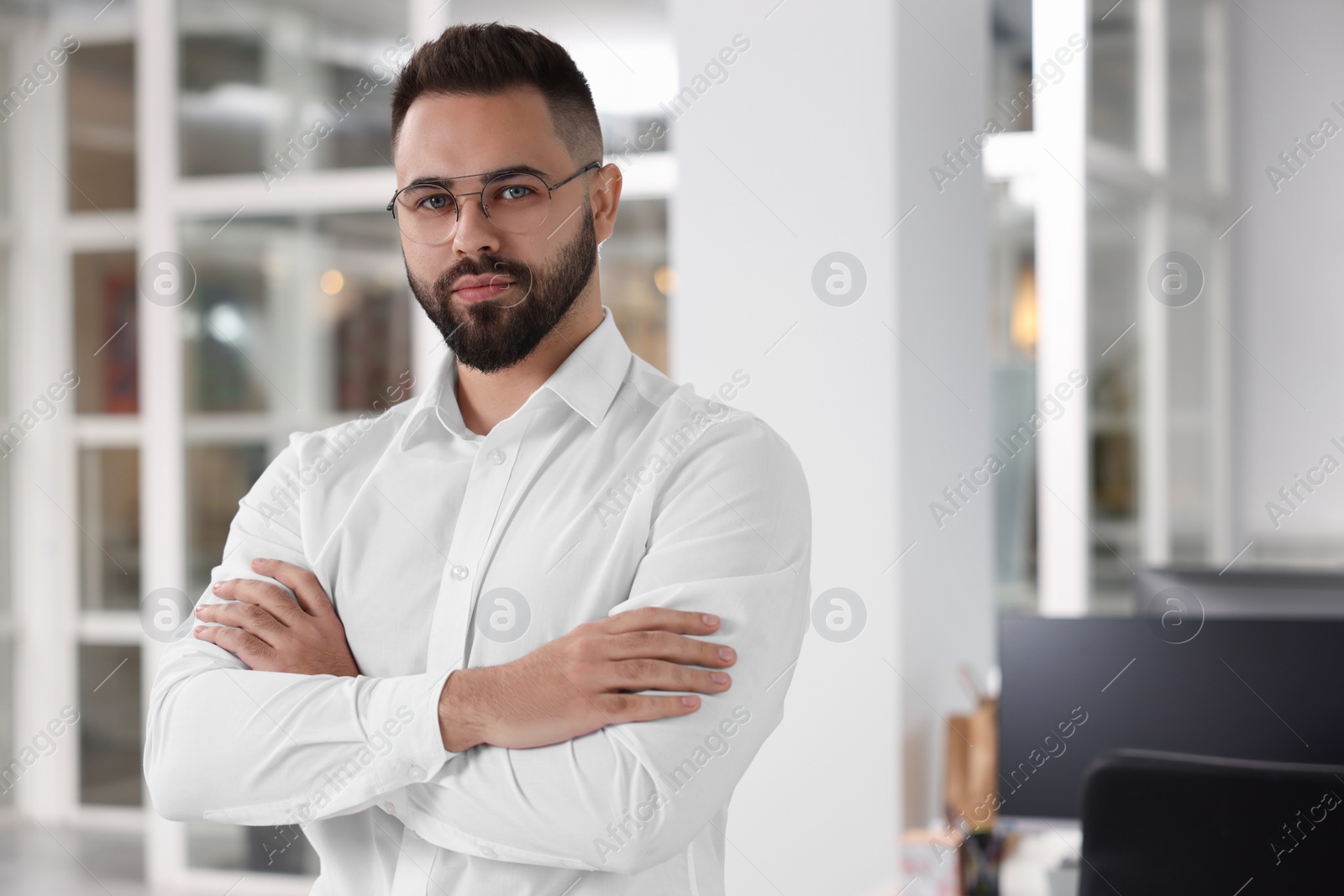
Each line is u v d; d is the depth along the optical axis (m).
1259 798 1.42
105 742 4.91
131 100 5.00
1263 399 5.11
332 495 1.35
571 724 1.14
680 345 2.70
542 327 1.25
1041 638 1.79
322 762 1.17
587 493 1.26
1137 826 1.48
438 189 1.23
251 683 1.21
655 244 3.90
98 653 4.94
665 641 1.16
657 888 1.18
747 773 2.61
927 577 2.64
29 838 4.66
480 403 1.34
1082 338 3.75
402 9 4.04
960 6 2.87
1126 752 1.49
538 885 1.15
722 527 1.24
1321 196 4.98
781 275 2.61
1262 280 5.09
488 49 1.23
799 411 2.59
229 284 4.28
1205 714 1.70
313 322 4.22
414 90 1.25
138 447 4.97
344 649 1.27
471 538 1.26
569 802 1.12
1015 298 4.18
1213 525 5.06
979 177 3.00
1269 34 5.02
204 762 1.20
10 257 5.09
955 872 2.26
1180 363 4.75
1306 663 1.66
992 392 4.07
